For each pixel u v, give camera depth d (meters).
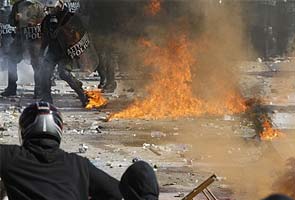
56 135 9.02
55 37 33.03
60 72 33.47
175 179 19.11
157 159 21.83
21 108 33.31
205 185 10.53
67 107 33.81
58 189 8.66
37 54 35.69
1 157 8.85
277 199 6.70
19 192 8.67
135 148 23.66
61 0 33.03
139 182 8.31
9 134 26.14
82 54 33.34
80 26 33.19
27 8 35.66
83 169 8.86
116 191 8.82
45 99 33.62
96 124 28.47
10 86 38.09
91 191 8.84
